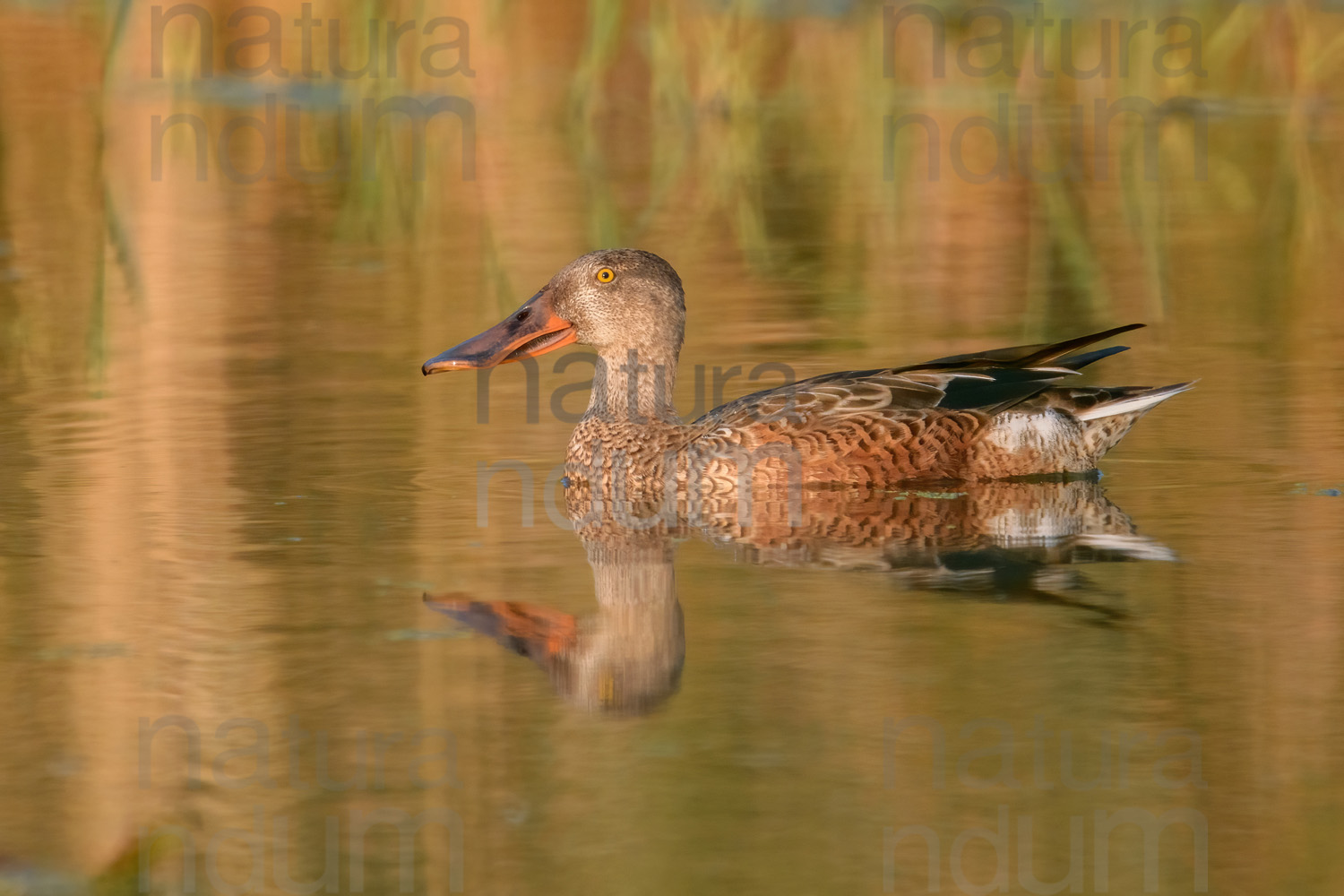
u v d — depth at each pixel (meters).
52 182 29.70
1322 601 11.51
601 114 35.06
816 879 8.20
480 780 9.12
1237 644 10.76
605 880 8.20
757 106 34.62
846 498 14.86
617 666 10.65
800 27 36.41
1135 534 13.30
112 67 32.66
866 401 15.47
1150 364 19.02
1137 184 29.03
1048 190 28.81
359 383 18.61
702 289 23.17
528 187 29.17
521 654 10.88
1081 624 11.21
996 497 14.74
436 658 10.83
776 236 26.12
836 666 10.56
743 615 11.56
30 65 37.00
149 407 17.50
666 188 28.98
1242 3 34.53
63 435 16.39
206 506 14.23
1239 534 13.18
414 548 13.18
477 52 34.62
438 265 24.56
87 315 21.72
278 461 15.66
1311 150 30.56
